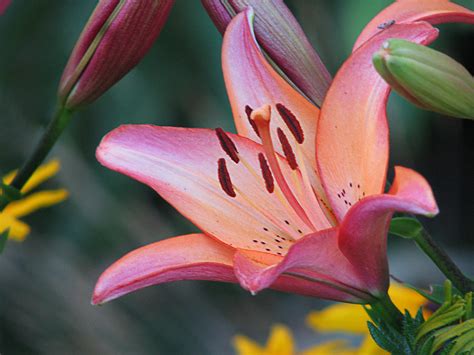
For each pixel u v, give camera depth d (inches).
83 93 34.2
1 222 39.3
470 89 31.6
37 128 65.5
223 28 33.8
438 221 79.9
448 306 31.3
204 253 31.9
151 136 33.0
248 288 30.1
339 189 32.4
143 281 31.3
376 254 31.3
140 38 33.9
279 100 33.4
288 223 33.0
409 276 66.2
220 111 65.3
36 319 64.1
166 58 64.1
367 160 32.1
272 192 32.8
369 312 31.9
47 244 66.2
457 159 78.5
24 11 64.9
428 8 32.8
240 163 33.2
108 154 32.8
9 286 64.2
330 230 30.7
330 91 32.3
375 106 32.1
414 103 31.8
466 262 73.5
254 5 33.6
